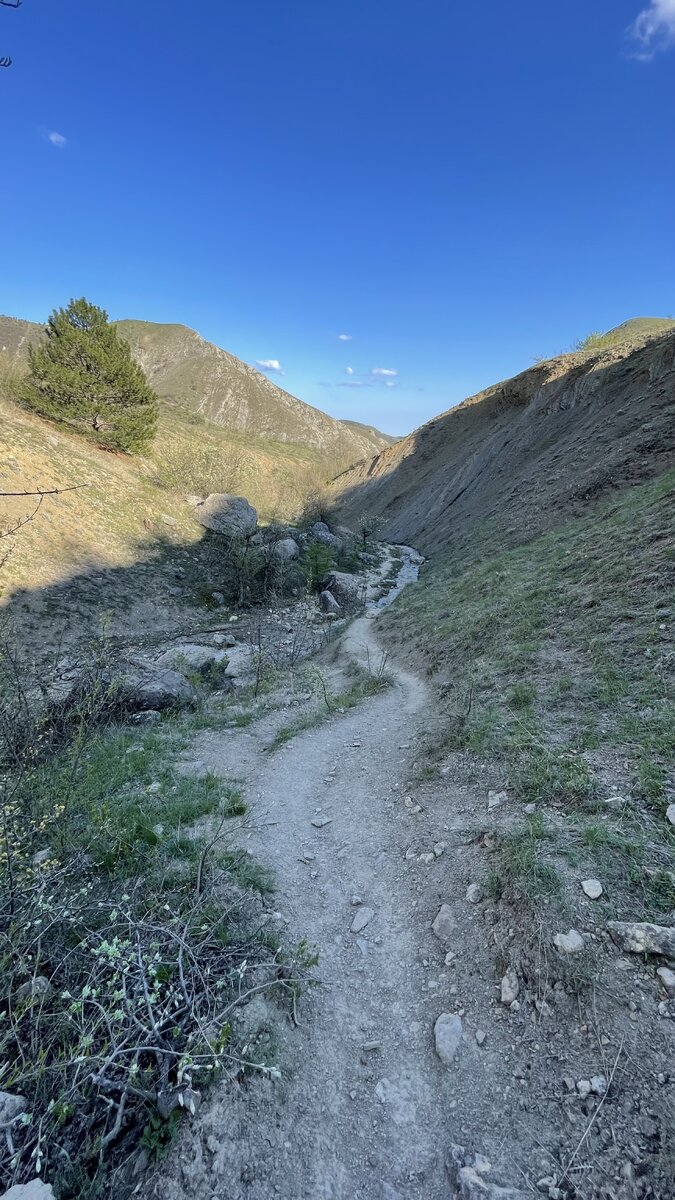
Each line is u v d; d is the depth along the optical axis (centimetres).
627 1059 265
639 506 1366
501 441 4106
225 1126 255
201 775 749
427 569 3103
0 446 2841
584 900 353
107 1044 260
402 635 1605
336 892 469
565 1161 235
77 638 2169
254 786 711
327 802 650
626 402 2630
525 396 4444
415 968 368
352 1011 340
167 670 1223
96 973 305
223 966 340
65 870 376
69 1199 221
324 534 4072
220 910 400
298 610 2745
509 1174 235
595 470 2148
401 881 466
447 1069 291
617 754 523
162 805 620
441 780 616
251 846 543
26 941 312
